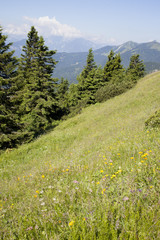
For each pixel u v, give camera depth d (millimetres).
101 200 2369
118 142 6129
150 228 1742
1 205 3137
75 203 2602
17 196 3727
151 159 3338
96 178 3396
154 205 2014
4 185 5004
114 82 33781
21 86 14727
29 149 11875
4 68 13609
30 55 27062
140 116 11281
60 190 2939
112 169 3629
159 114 6820
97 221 1922
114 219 1946
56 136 13906
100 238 1703
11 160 10000
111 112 18641
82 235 1784
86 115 22344
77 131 14938
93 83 33438
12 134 14578
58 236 1817
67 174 3893
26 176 5266
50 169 4691
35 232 2051
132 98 20969
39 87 22812
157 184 2430
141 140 5195
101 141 8359
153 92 19266
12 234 2072
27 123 16094
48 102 22844
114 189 2643
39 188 3561
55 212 2318
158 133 5289
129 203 2141
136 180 2756
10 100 14141
